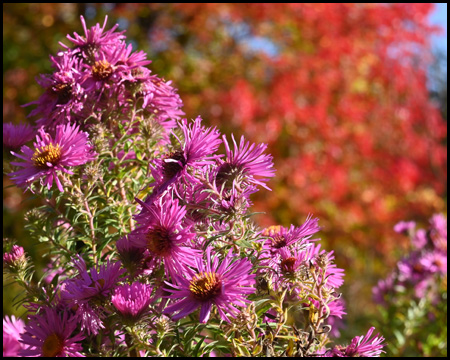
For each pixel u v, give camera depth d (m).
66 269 0.57
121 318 0.49
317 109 2.15
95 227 0.58
